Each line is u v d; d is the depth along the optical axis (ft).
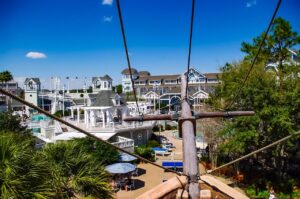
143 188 96.78
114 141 141.69
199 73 276.82
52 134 151.53
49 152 38.45
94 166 39.24
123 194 91.20
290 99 84.89
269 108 82.94
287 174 95.40
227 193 14.37
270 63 123.03
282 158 91.09
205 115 15.10
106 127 143.64
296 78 93.66
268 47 116.37
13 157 29.55
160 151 138.10
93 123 148.36
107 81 166.71
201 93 244.01
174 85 307.37
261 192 85.10
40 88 296.30
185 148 11.52
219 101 107.14
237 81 96.99
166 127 216.54
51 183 32.48
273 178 92.68
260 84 87.04
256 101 85.40
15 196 27.53
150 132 164.76
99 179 38.11
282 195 83.05
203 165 112.88
